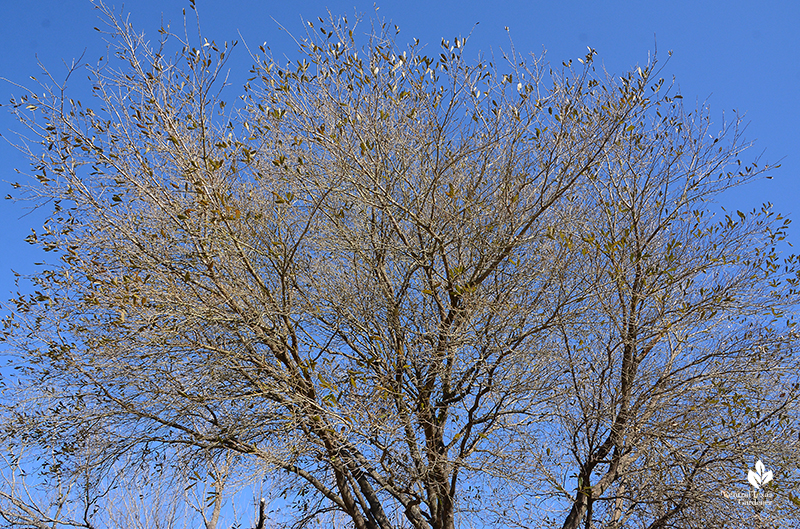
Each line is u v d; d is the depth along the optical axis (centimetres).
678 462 675
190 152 639
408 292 729
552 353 666
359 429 586
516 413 693
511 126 665
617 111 681
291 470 662
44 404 707
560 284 669
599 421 680
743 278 772
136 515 927
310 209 669
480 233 666
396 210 688
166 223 631
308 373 612
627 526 723
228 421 662
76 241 631
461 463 636
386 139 657
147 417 681
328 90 667
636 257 719
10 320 695
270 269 704
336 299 688
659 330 728
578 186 705
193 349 645
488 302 641
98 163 618
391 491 640
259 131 666
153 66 624
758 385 726
